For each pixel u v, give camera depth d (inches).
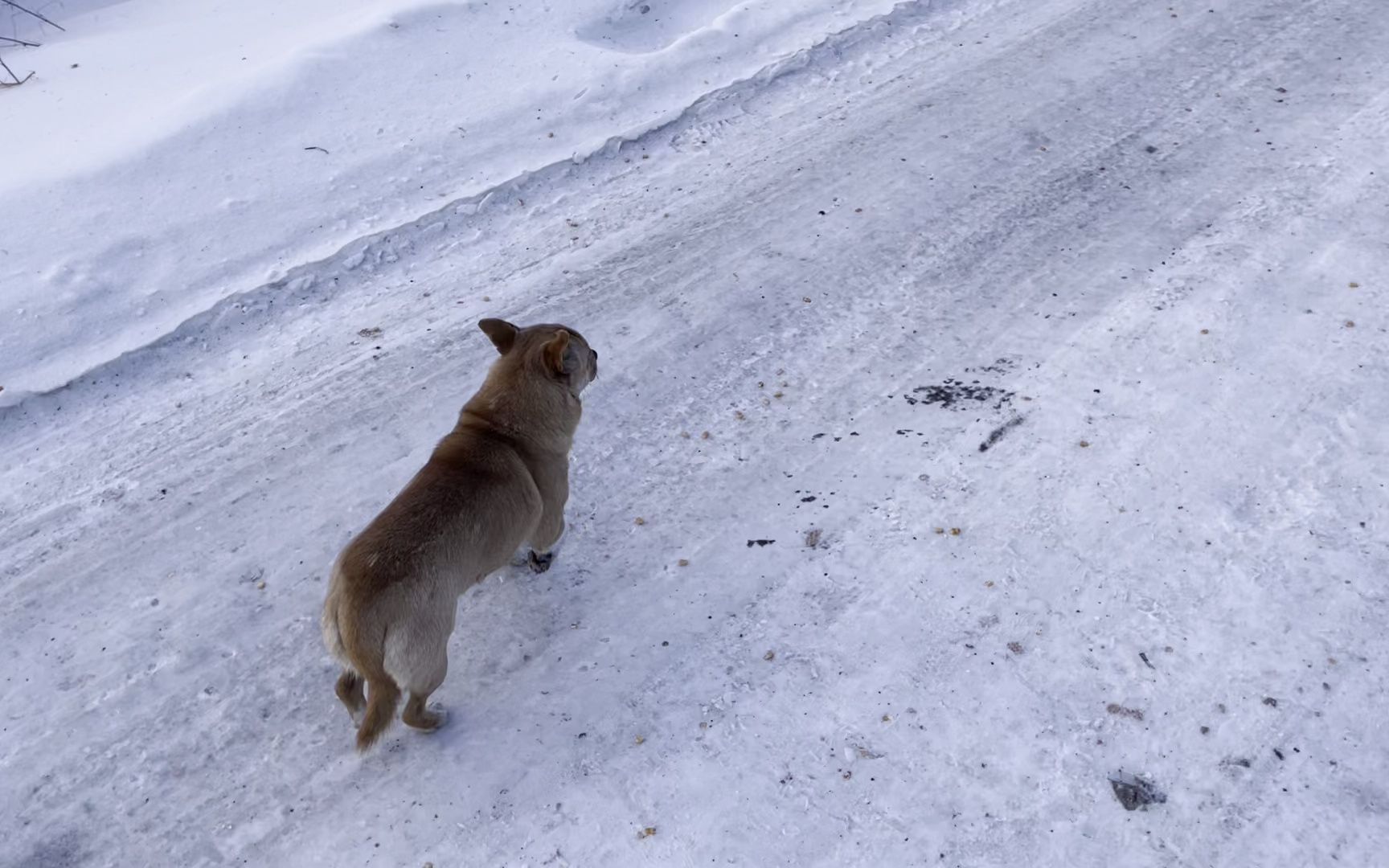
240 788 179.2
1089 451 230.1
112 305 275.4
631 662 195.8
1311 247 279.1
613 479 234.1
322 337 277.3
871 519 220.1
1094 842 163.2
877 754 177.3
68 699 193.3
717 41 389.1
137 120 337.1
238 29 416.8
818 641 196.7
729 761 178.2
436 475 179.3
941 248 295.9
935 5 422.3
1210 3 410.9
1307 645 187.2
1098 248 290.4
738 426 245.9
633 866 164.7
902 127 350.6
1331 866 157.6
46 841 171.8
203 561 219.0
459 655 199.2
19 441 247.1
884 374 256.8
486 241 310.2
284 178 318.3
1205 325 258.4
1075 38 396.5
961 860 162.4
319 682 196.1
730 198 323.0
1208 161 320.8
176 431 249.9
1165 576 202.2
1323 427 228.5
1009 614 198.4
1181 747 174.4
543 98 357.7
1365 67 359.9
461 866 166.7
